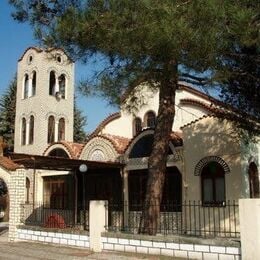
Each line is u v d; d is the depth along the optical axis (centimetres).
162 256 1254
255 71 1398
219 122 1980
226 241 1130
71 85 3462
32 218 2194
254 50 1277
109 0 1138
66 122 3394
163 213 2062
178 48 1073
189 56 1110
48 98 3309
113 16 1130
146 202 1453
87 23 1177
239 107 1555
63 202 2705
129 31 1101
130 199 2338
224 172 1945
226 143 1950
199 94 2422
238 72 1356
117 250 1375
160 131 1480
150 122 2625
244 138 1766
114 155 2397
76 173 2608
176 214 2056
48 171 2811
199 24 1059
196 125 2067
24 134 3375
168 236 1284
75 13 1215
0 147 2000
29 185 2934
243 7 1090
